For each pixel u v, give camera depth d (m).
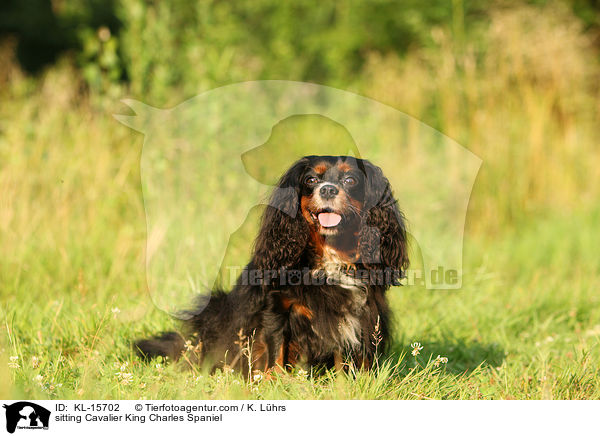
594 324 7.83
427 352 6.38
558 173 12.52
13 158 9.23
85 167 9.46
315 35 18.06
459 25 14.05
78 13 17.56
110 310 6.46
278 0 17.81
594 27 17.12
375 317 5.66
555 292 8.66
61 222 8.88
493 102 12.29
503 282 9.41
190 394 5.04
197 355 5.84
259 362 5.45
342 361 5.62
